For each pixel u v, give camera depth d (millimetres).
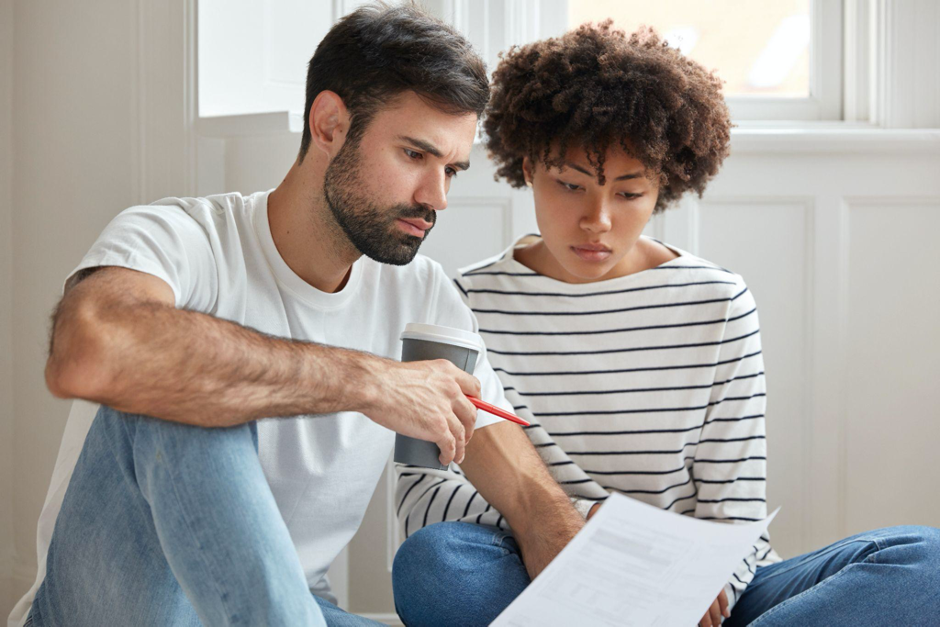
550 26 1979
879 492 1862
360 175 1030
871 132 1804
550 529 1127
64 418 1747
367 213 1041
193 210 1075
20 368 1826
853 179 1833
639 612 909
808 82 2055
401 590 1118
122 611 900
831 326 1847
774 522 1867
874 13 1958
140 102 1684
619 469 1380
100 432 918
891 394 1856
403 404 929
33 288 1813
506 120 1352
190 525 804
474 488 1293
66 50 1760
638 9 2033
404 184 1031
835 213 1837
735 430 1360
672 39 2043
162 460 820
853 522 1862
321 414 888
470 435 1001
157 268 916
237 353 832
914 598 1055
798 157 1831
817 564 1180
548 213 1302
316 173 1065
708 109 1314
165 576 894
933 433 1857
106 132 1719
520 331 1417
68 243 1771
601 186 1251
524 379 1407
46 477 1782
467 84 1021
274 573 794
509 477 1185
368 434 1161
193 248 1009
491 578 1103
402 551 1131
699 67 1368
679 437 1364
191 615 935
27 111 1819
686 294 1387
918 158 1831
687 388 1371
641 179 1255
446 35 1039
